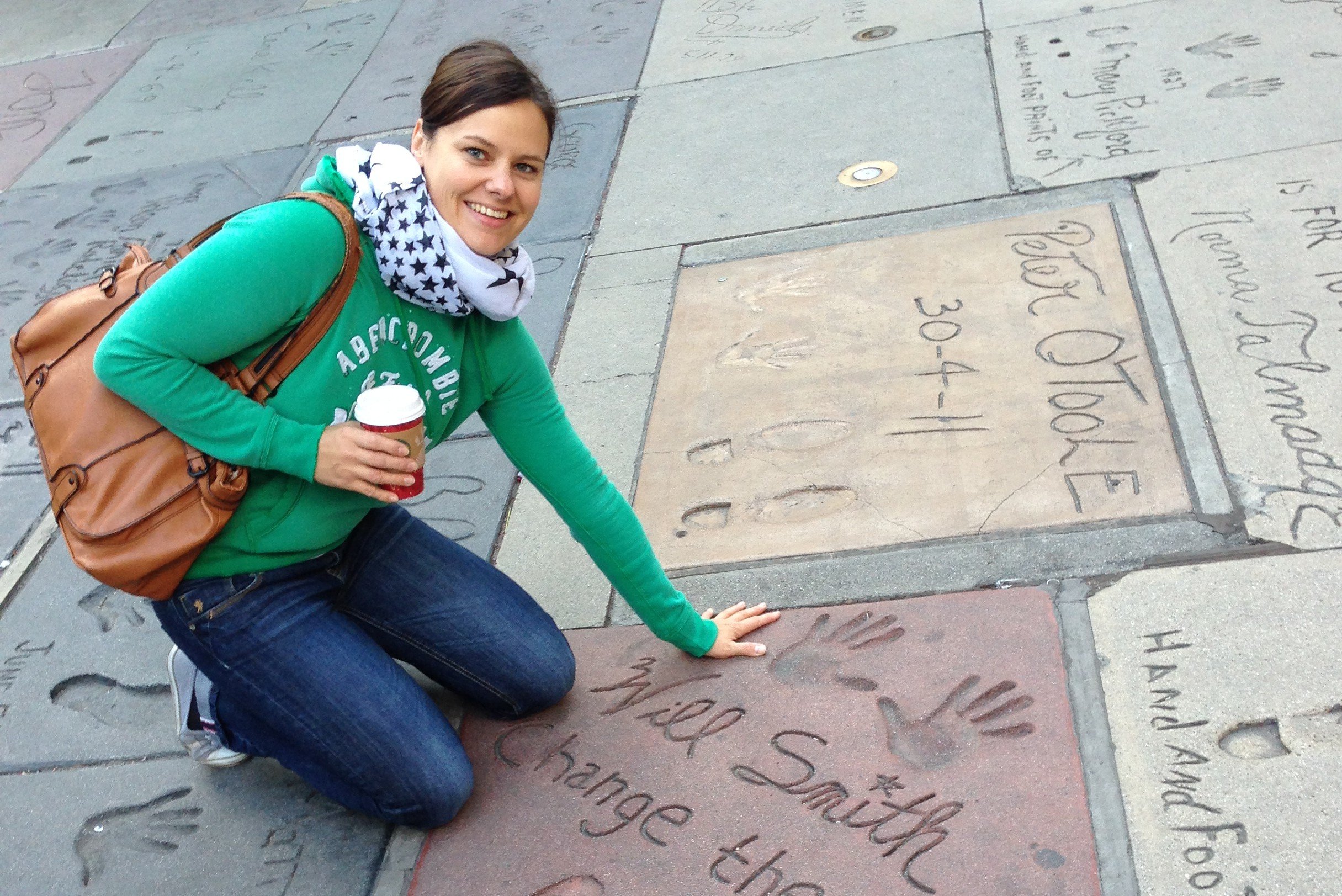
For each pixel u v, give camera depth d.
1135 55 4.05
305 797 2.16
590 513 2.05
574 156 4.29
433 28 5.67
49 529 3.00
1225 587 2.11
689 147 4.18
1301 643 1.97
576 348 3.27
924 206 3.51
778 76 4.54
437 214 1.72
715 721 2.10
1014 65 4.19
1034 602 2.18
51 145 5.25
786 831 1.87
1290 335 2.68
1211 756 1.84
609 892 1.84
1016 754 1.91
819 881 1.78
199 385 1.67
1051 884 1.70
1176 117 3.63
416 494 1.82
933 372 2.84
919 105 4.08
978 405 2.70
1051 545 2.29
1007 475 2.48
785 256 3.45
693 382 3.02
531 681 2.12
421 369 1.88
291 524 1.86
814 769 1.96
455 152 1.69
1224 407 2.53
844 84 4.35
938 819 1.83
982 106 3.97
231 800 2.18
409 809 1.97
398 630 2.09
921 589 2.27
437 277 1.75
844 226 3.52
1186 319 2.80
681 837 1.90
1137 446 2.48
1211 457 2.40
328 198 1.73
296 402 1.75
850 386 2.86
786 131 4.13
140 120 5.32
